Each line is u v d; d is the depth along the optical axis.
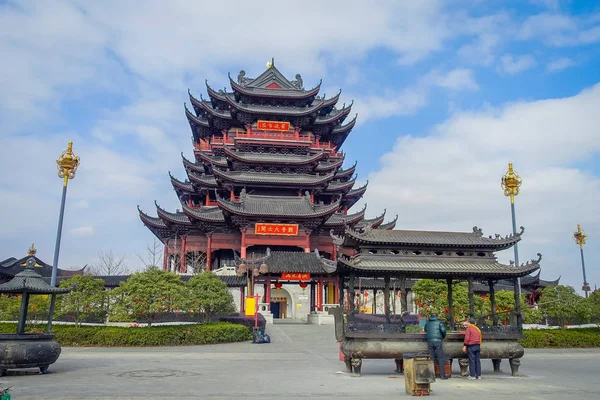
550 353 34.22
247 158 75.44
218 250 77.31
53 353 21.11
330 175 75.81
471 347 20.52
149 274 37.38
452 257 23.59
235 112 82.06
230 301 46.78
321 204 78.94
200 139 89.56
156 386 17.41
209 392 16.11
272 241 68.44
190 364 24.84
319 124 86.69
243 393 15.95
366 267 22.09
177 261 77.25
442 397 15.66
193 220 71.69
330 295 65.38
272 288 66.75
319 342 39.22
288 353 31.47
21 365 20.03
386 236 23.39
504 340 21.67
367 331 20.75
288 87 87.94
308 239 69.31
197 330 37.28
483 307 42.91
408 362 16.27
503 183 44.56
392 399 15.20
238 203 69.00
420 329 25.36
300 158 77.88
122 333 35.16
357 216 74.50
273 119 82.88
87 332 35.53
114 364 24.55
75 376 20.11
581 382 19.55
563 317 45.88
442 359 20.19
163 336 35.69
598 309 43.75
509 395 16.16
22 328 21.53
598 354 33.56
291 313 66.62
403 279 23.97
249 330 41.88
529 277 74.44
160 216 72.94
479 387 17.94
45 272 69.69
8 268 65.62
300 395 15.70
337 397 15.44
